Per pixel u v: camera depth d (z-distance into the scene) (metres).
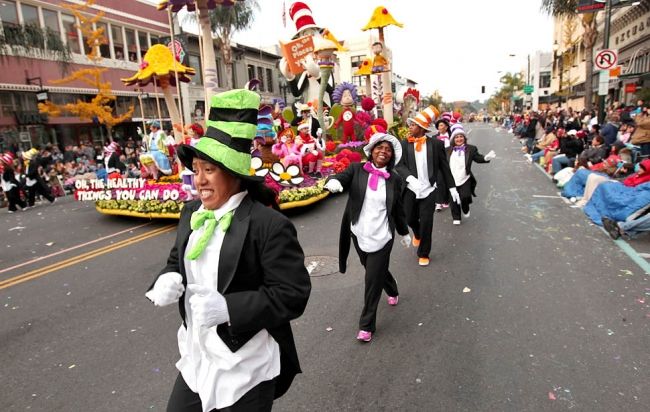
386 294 5.00
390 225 3.96
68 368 3.79
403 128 18.11
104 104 22.52
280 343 1.99
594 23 20.80
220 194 1.86
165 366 3.75
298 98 19.36
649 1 24.56
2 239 8.79
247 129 1.82
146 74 10.82
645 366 3.39
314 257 6.36
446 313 4.44
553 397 3.07
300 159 10.84
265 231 1.82
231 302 1.69
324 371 3.51
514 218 8.26
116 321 4.68
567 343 3.76
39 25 20.48
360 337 3.93
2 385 3.59
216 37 30.20
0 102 18.66
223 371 1.85
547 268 5.57
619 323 4.07
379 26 17.09
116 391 3.42
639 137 11.46
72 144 22.12
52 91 20.83
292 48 16.28
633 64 27.00
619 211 7.24
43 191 13.17
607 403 2.99
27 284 5.99
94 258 7.04
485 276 5.39
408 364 3.56
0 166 12.98
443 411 2.97
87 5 21.91
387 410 3.01
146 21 26.73
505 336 3.93
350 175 4.06
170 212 9.15
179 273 1.98
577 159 10.98
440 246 6.71
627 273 5.27
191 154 1.92
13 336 4.45
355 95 16.02
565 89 40.72
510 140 29.36
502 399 3.07
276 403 3.13
